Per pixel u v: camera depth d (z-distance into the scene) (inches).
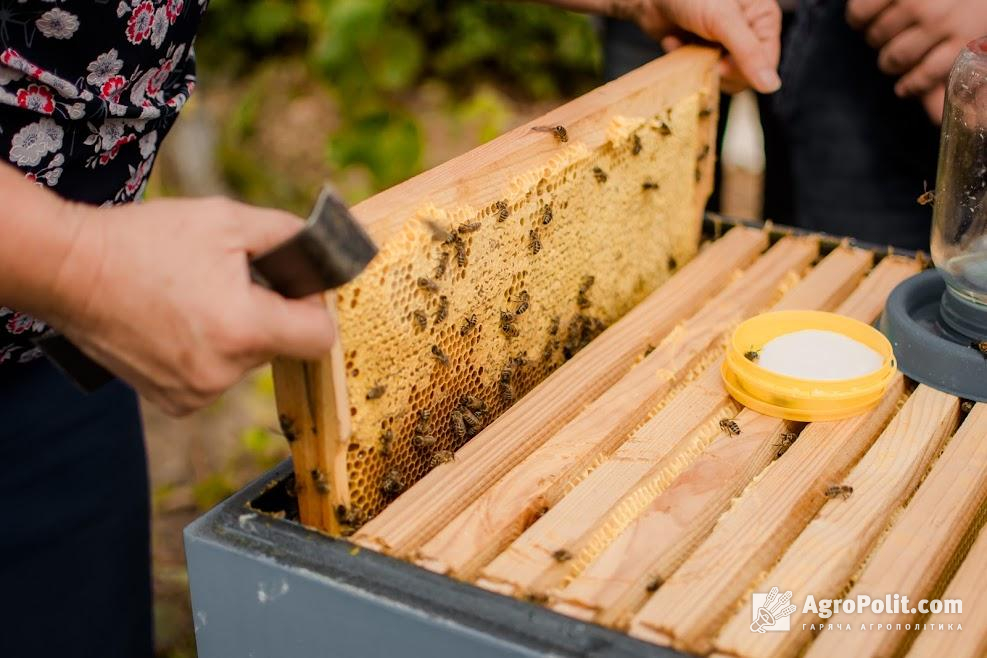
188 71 67.1
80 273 40.4
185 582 113.4
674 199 77.4
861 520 50.7
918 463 55.1
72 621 71.8
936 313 67.9
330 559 47.3
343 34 169.8
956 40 84.4
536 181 60.0
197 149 151.8
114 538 73.4
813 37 102.0
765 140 119.2
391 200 51.8
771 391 58.6
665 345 66.0
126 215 41.8
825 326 65.7
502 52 210.8
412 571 46.4
